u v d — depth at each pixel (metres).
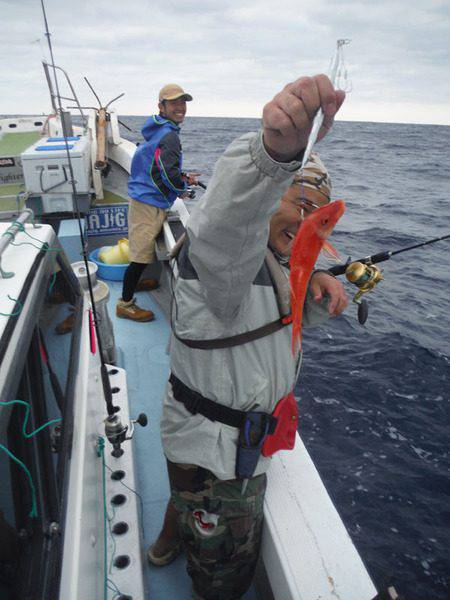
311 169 1.11
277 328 1.18
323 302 1.32
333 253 1.01
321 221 0.87
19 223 1.49
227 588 1.43
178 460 1.30
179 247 1.29
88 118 5.34
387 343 6.96
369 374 6.11
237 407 1.21
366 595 1.21
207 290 0.99
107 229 4.82
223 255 0.90
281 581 1.29
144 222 3.32
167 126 3.14
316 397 5.58
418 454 4.75
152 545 1.83
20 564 0.87
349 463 4.59
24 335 1.01
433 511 4.07
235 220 0.84
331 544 1.34
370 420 5.23
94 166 4.48
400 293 9.38
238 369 1.17
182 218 3.74
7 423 0.82
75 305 1.87
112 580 1.57
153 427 2.56
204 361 1.18
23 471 0.93
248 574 1.43
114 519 1.78
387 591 1.16
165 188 3.23
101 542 1.50
